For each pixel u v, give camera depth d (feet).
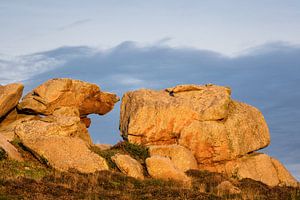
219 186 137.90
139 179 142.20
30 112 191.01
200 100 183.42
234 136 176.76
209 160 174.70
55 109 188.96
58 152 145.89
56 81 189.88
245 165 174.50
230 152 174.81
